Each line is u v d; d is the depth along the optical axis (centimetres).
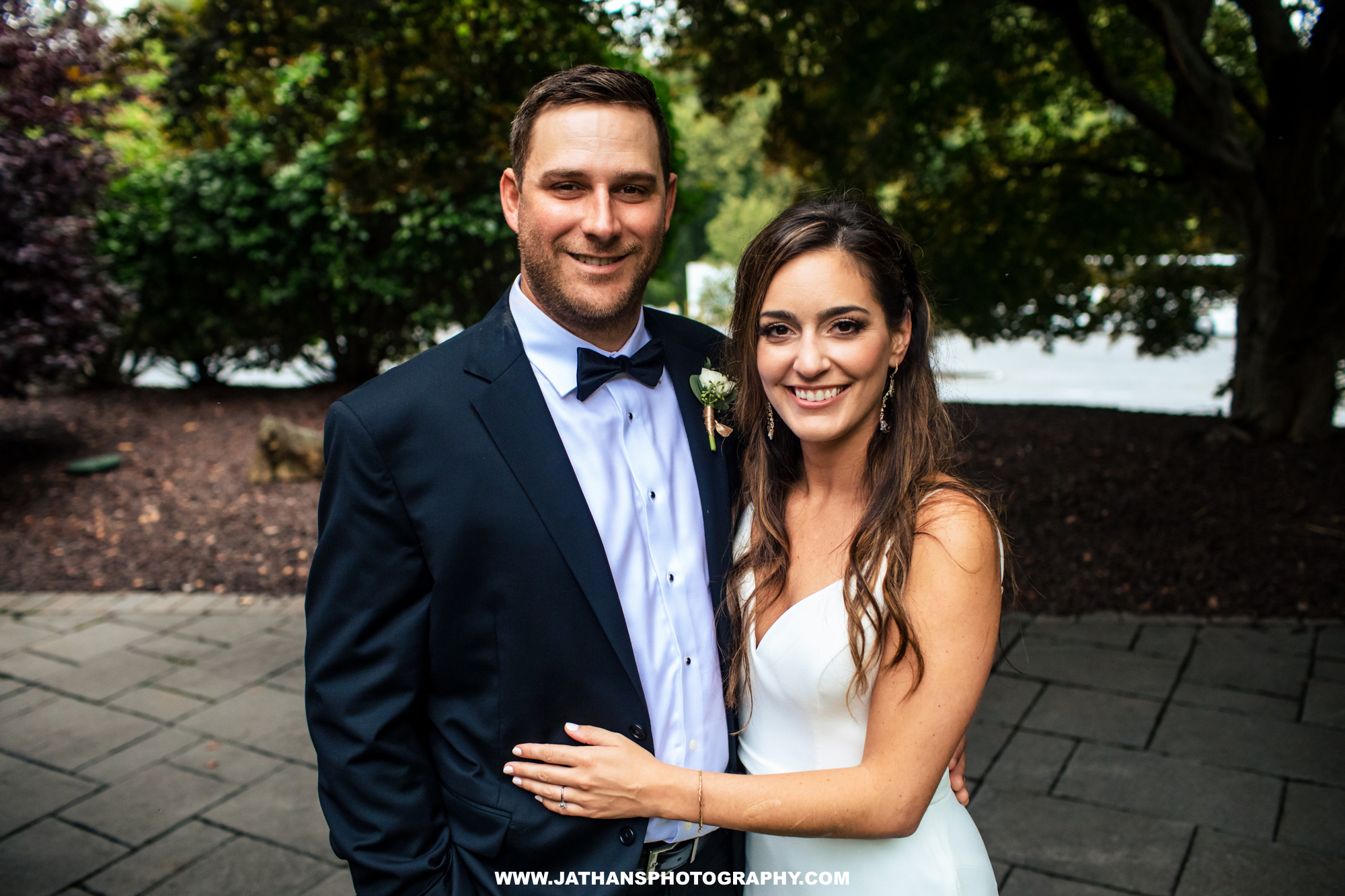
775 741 158
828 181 792
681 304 1338
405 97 582
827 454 158
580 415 152
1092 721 341
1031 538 520
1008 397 1376
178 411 802
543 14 564
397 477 137
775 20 656
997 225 795
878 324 144
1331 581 455
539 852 140
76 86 649
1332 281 613
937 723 137
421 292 870
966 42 698
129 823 282
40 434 714
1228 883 252
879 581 143
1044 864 262
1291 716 340
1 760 318
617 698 143
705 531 163
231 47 562
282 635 425
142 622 439
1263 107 656
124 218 840
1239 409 671
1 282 614
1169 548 500
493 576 138
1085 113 855
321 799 143
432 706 147
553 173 142
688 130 2867
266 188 838
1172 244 827
